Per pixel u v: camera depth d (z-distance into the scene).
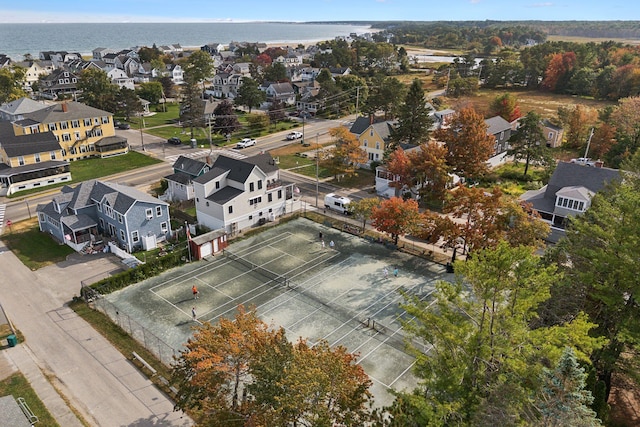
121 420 27.97
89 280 43.97
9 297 41.12
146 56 190.75
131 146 90.56
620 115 84.00
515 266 20.77
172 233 53.22
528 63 156.38
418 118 76.12
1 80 112.50
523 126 71.00
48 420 27.84
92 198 52.91
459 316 22.11
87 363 32.91
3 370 32.09
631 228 26.38
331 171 72.31
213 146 91.00
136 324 37.19
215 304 40.06
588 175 54.19
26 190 67.62
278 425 20.08
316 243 51.94
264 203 56.88
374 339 35.62
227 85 141.88
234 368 24.05
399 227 47.94
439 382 20.31
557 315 28.69
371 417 22.05
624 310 27.11
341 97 120.94
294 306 39.84
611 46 185.50
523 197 58.59
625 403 30.30
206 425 22.78
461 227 44.47
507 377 19.61
